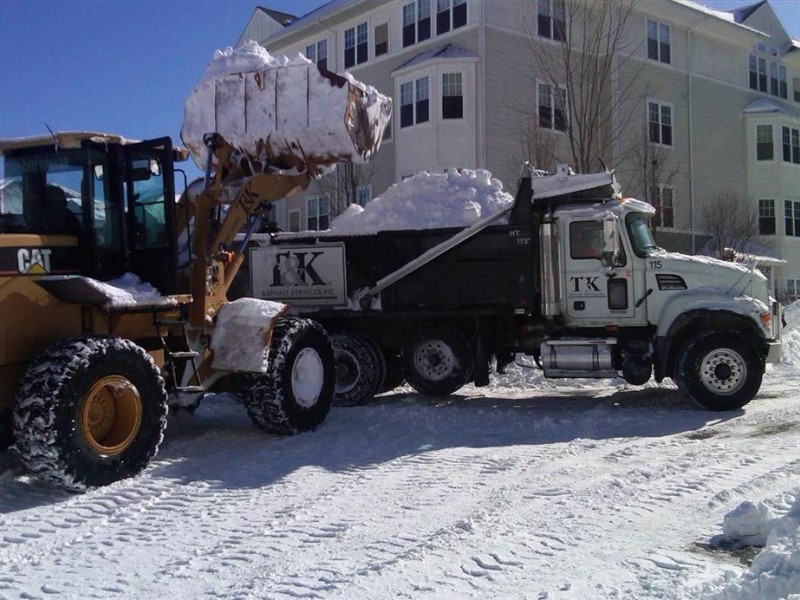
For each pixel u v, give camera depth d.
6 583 4.57
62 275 6.73
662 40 27.81
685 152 28.39
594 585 4.35
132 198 7.45
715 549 4.89
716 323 10.27
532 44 21.77
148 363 6.71
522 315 10.95
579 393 12.07
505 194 11.77
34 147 7.12
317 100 7.85
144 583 4.56
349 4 26.23
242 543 5.18
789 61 33.25
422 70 23.59
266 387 8.31
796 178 31.53
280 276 11.83
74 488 6.13
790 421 9.10
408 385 13.12
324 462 7.38
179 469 7.03
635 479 6.59
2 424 6.38
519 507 5.84
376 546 5.05
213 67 8.26
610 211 10.57
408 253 11.32
